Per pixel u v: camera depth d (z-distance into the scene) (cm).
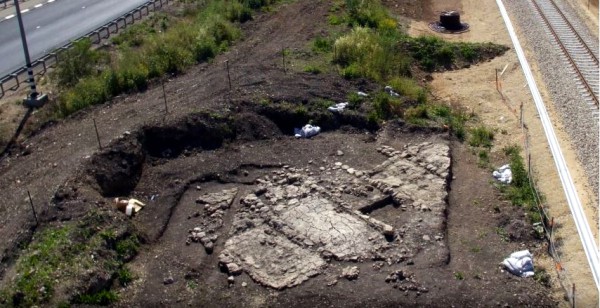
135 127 2188
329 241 1722
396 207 1894
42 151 2227
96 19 3706
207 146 2198
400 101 2450
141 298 1577
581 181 1973
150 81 2716
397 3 3812
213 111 2267
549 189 1991
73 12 3875
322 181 2008
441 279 1599
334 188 1964
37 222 1762
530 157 2170
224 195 1952
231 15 3459
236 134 2238
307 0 3734
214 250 1738
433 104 2575
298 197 1919
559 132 2258
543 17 3328
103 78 2705
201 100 2397
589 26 3186
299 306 1530
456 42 3155
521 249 1744
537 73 2733
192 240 1783
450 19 3456
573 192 1825
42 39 3388
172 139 2194
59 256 1616
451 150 2198
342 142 2238
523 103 2533
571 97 2448
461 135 2317
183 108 2328
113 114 2406
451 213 1891
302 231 1764
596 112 2311
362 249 1695
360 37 2891
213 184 2033
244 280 1620
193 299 1570
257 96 2388
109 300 1557
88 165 1988
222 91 2452
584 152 2095
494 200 1944
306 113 2330
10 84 2820
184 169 2081
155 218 1878
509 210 1895
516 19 3375
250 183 2027
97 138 2177
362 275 1612
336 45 2816
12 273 1595
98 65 2900
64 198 1842
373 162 2119
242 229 1789
